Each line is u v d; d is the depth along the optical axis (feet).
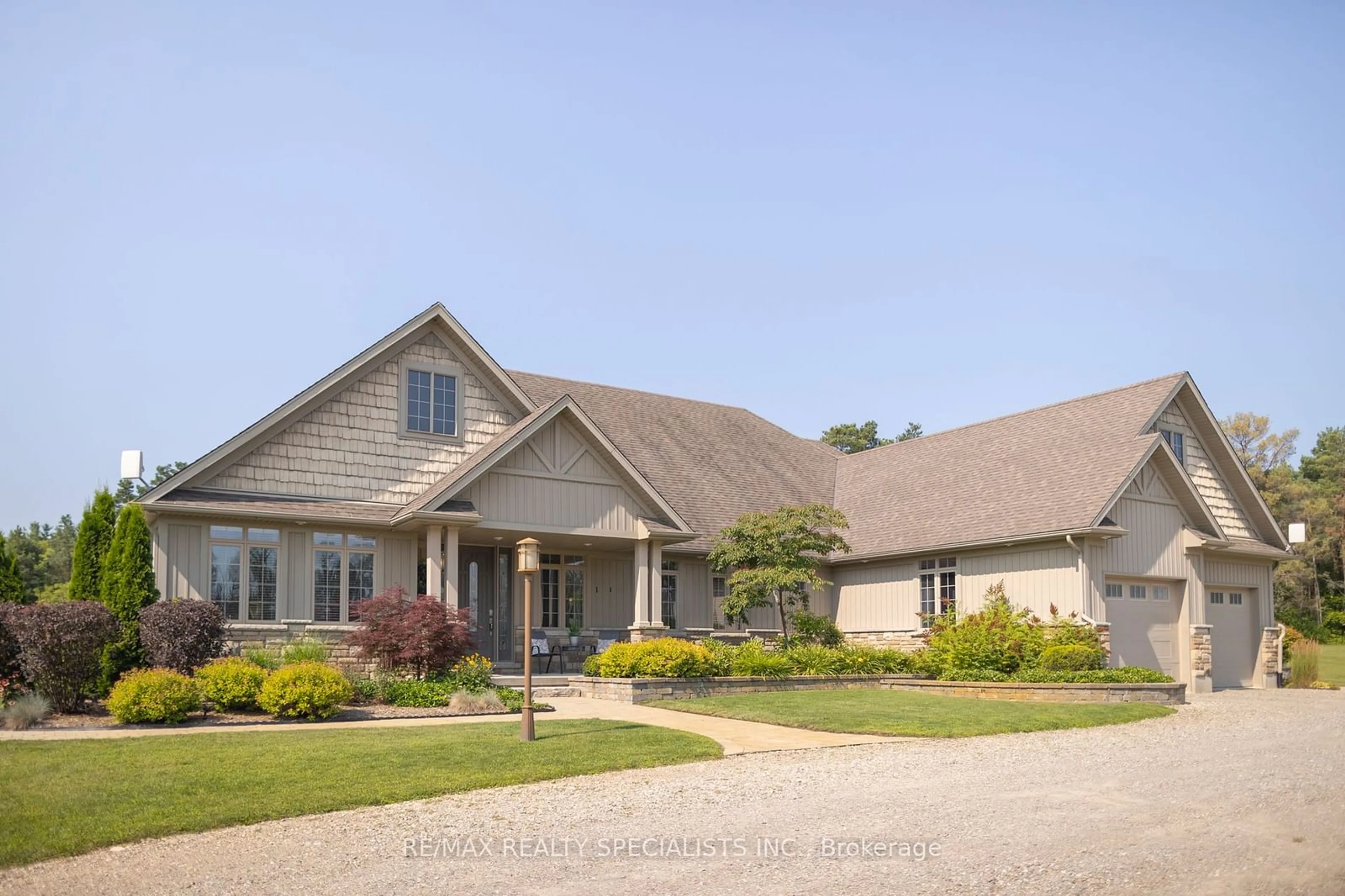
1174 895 24.67
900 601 92.07
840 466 114.01
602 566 87.86
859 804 35.40
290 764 40.45
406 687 61.52
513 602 82.64
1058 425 91.91
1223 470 95.04
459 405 76.74
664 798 36.81
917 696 68.18
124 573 61.77
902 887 25.79
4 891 26.91
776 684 70.95
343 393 71.97
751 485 100.89
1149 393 87.15
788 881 26.55
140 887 27.07
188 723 52.44
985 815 33.27
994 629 76.74
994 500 87.10
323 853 30.01
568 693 69.26
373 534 71.82
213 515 65.26
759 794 37.45
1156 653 84.07
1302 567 195.62
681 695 66.13
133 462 66.74
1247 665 94.89
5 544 67.56
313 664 56.90
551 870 27.99
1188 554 86.53
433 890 26.37
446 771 40.19
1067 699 67.21
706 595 91.50
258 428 67.56
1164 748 48.47
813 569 82.89
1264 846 28.94
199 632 59.31
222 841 31.45
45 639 53.62
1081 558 77.41
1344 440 258.16
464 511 69.41
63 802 34.53
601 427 94.99
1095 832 30.78
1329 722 59.47
